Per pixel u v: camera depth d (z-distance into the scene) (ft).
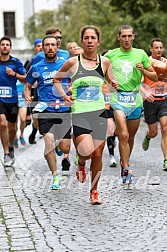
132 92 46.47
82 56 39.70
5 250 29.86
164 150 54.13
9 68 56.65
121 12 126.82
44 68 47.21
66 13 213.05
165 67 53.83
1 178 51.26
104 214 37.35
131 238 31.55
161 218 35.86
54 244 30.71
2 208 39.52
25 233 33.09
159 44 54.44
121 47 46.83
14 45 280.51
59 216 37.04
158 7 111.96
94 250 29.50
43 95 46.83
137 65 45.83
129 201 40.96
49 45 47.26
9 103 57.93
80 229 33.73
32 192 44.96
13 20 281.95
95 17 166.91
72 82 39.52
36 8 281.54
